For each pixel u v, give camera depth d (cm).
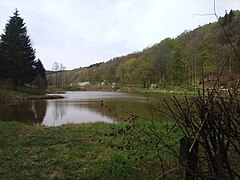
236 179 312
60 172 589
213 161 238
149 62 6581
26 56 5238
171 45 5769
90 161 649
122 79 9200
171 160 553
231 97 227
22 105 3150
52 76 11250
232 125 248
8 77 4859
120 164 576
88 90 9475
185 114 250
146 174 496
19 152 744
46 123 1772
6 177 564
